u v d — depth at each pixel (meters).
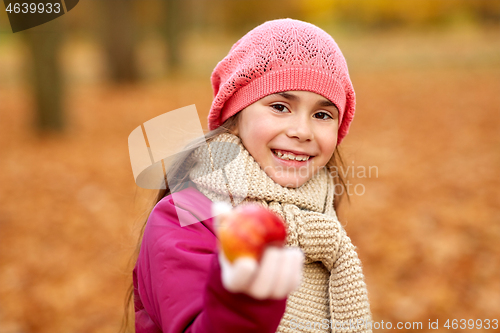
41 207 5.18
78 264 3.94
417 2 23.61
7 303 3.45
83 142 8.09
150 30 21.92
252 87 1.34
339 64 1.39
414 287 3.38
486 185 5.10
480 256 3.70
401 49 19.23
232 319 0.72
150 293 1.20
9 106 11.61
